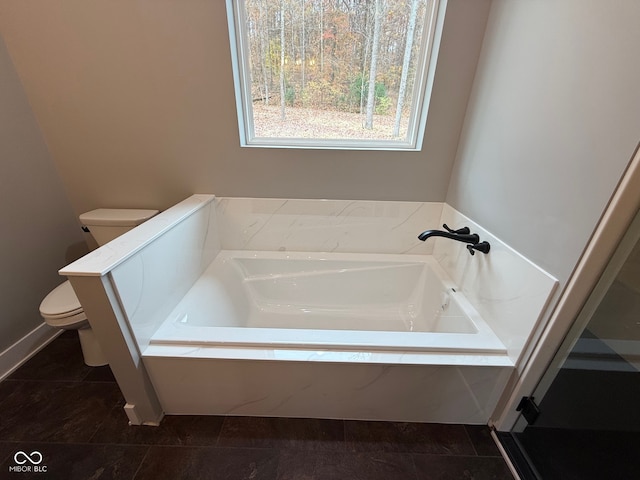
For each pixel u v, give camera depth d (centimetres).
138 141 161
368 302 190
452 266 163
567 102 88
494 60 128
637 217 76
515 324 110
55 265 174
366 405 123
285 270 186
